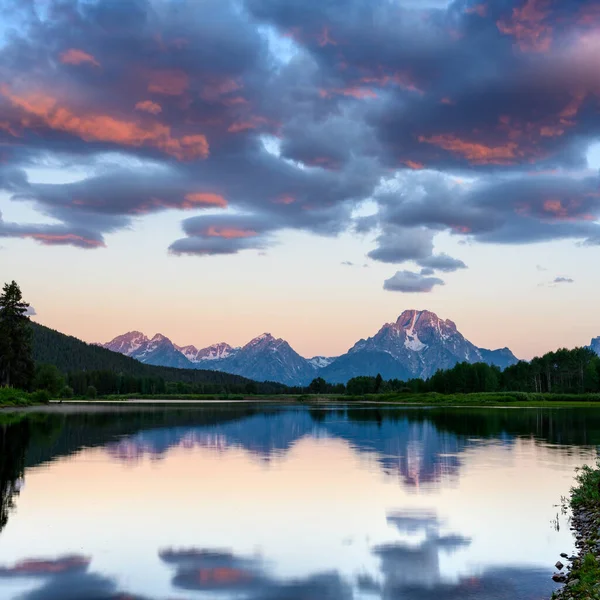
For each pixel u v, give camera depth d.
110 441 51.88
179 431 64.06
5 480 31.66
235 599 15.30
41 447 46.47
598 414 100.75
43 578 16.80
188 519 23.61
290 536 21.30
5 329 133.88
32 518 23.62
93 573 17.27
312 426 73.88
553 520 23.47
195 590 15.91
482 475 34.06
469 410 120.62
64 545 20.03
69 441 51.41
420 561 18.52
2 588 15.96
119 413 102.62
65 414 96.12
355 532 21.78
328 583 16.52
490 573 17.39
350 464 38.66
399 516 24.22
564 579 16.69
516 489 29.77
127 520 23.44
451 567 17.97
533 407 133.38
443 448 48.06
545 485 30.89
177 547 19.88
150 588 16.05
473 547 19.97
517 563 18.33
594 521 22.50
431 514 24.58
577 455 43.19
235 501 27.00
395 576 17.12
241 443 51.88
